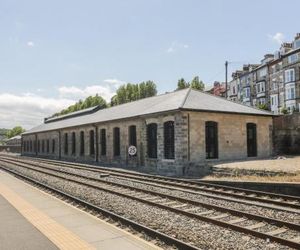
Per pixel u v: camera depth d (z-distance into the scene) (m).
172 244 7.01
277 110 57.38
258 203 11.43
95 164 32.78
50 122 63.56
